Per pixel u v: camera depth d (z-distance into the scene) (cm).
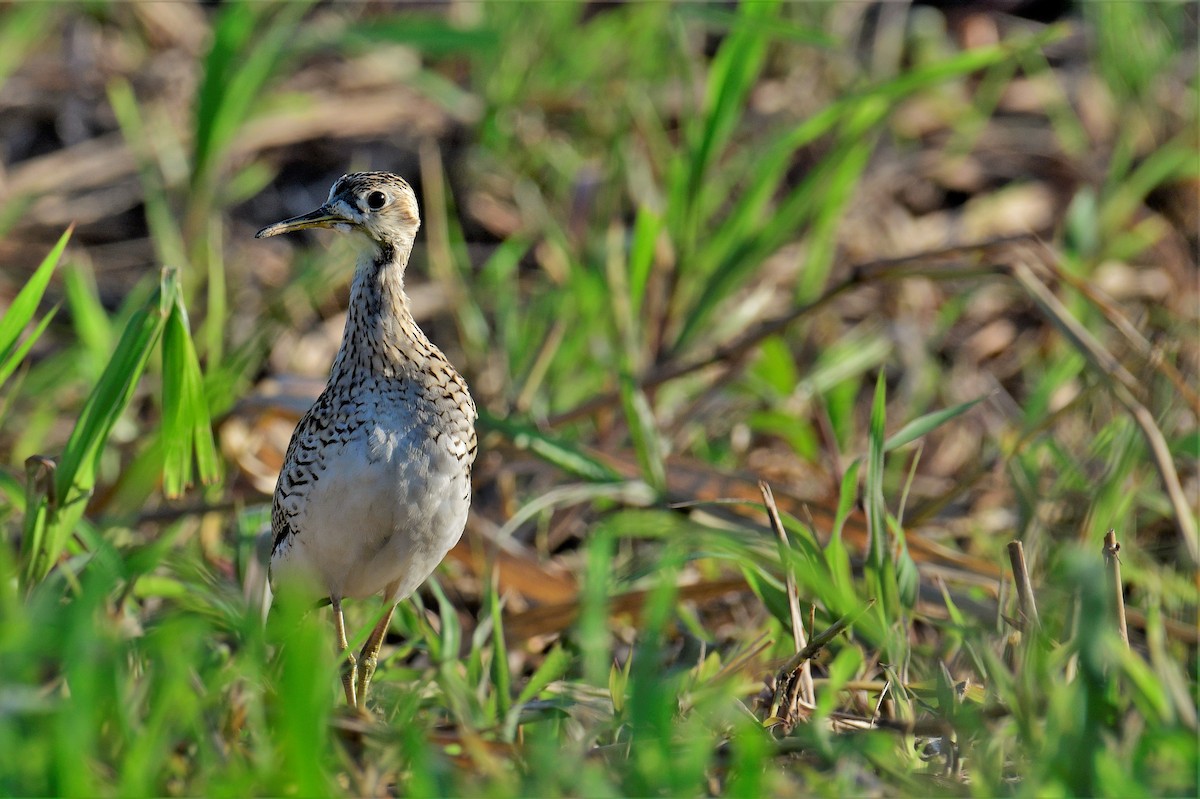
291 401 1117
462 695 830
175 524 1041
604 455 1152
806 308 1189
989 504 1252
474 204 1538
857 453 1317
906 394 1395
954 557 1051
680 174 1314
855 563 1036
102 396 882
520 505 1199
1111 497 1033
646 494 1097
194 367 918
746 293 1475
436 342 1411
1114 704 707
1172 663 754
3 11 1568
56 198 1491
